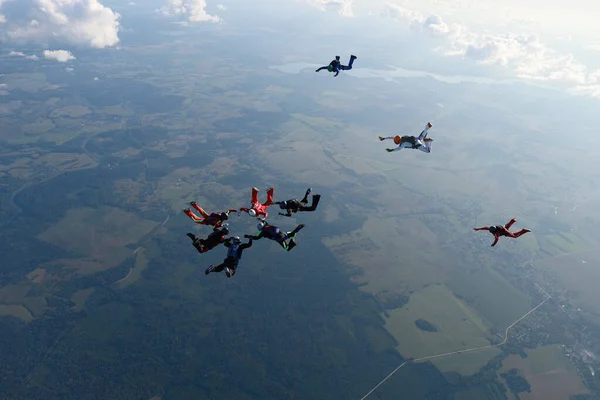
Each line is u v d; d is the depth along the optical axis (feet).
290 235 62.49
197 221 64.39
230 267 62.13
